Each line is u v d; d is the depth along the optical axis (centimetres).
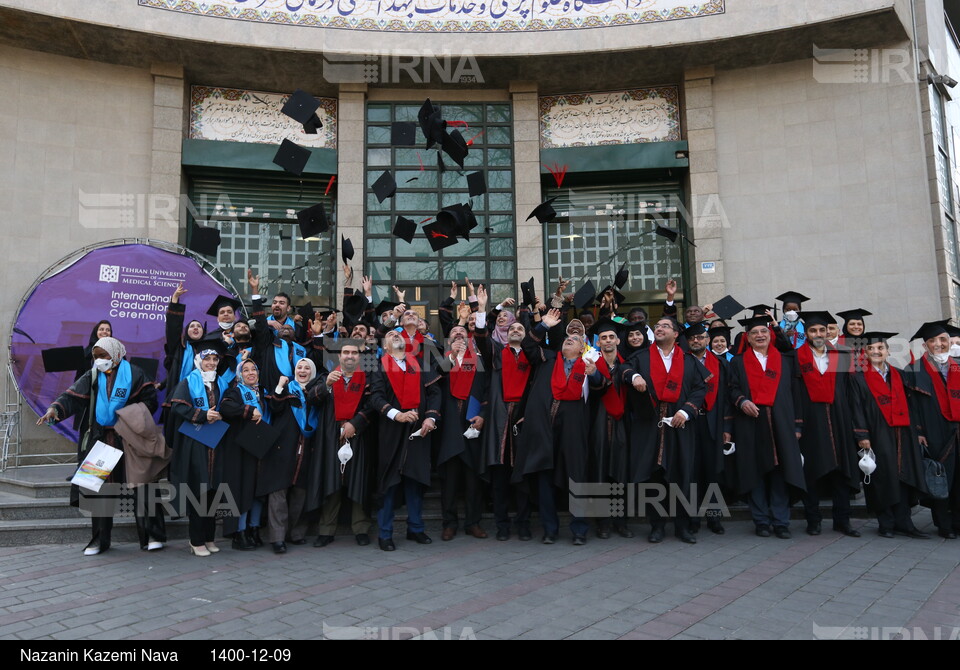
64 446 888
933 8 1100
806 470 625
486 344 627
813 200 1024
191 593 435
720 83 1081
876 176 998
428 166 1100
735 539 603
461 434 598
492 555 543
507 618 379
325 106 1111
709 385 653
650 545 579
